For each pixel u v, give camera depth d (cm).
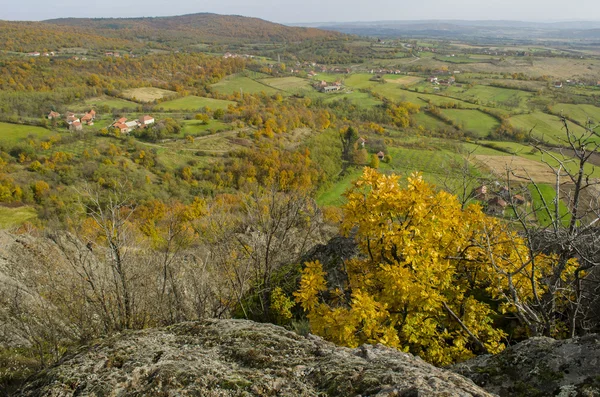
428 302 605
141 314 682
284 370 333
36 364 617
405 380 291
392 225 685
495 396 289
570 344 358
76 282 763
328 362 346
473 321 675
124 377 327
